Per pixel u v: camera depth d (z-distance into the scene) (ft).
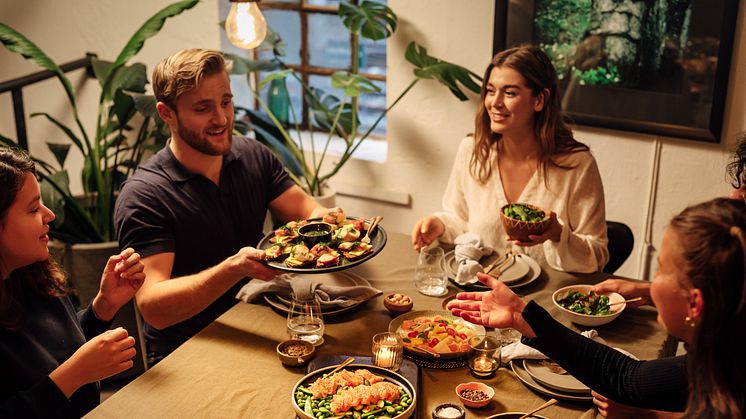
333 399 5.03
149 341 7.43
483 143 8.46
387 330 6.31
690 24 9.53
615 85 10.26
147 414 5.17
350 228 6.84
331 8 12.78
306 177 11.89
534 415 5.12
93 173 11.44
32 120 14.11
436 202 12.25
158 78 7.04
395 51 11.71
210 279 6.32
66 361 5.07
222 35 12.91
